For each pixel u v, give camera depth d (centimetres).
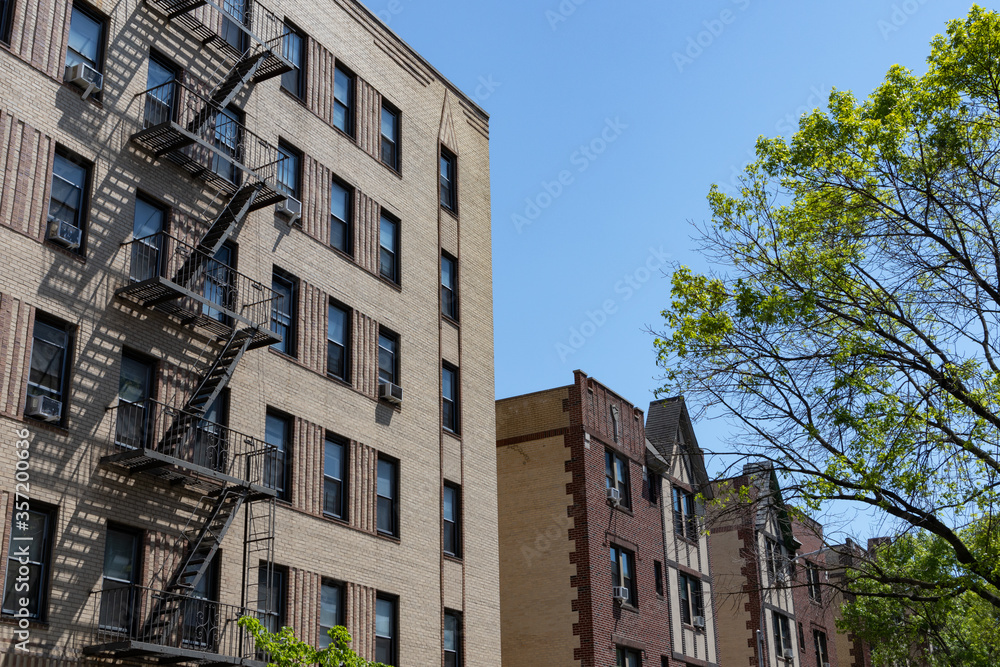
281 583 2430
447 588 2973
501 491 3756
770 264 2227
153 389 2242
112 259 2208
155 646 1941
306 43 2956
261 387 2500
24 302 1998
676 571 4116
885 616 3797
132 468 2125
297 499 2525
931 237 2133
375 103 3184
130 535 2127
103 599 2027
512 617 3578
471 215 3544
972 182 2102
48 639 1889
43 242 2069
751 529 4706
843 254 2167
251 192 2511
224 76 2616
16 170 2042
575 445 3678
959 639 3022
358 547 2673
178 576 2139
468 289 3428
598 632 3456
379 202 3089
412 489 2927
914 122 2122
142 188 2317
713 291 2267
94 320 2134
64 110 2175
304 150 2842
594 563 3541
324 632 2516
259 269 2591
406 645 2747
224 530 2200
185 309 2309
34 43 2141
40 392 2005
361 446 2775
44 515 1962
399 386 2975
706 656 4172
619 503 3816
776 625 4831
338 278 2852
